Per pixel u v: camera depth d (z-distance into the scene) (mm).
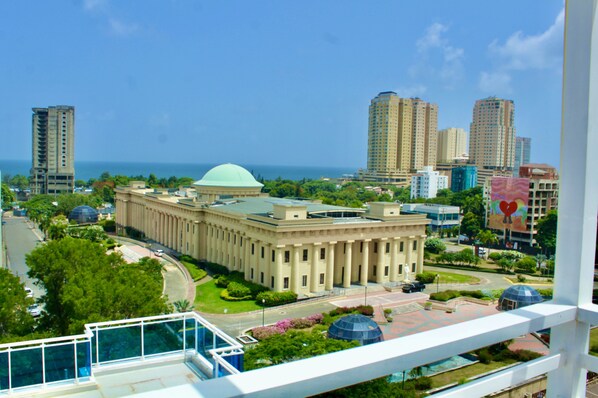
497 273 124500
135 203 169125
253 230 99125
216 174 143875
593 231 9664
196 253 123250
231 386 6414
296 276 93688
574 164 9578
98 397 21688
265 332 72250
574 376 9820
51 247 57344
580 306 9625
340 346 46625
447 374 59688
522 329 8711
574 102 9578
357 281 105062
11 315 47469
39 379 22719
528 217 156750
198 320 26266
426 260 135500
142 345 25344
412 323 81312
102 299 47938
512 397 53688
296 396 6688
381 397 33312
